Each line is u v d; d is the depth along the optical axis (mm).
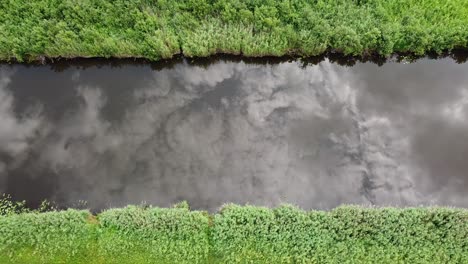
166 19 22234
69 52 21922
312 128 21141
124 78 22469
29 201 19125
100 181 19719
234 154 20484
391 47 21312
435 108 21547
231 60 22594
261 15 21875
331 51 22125
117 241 17484
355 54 21891
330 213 17922
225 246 17375
